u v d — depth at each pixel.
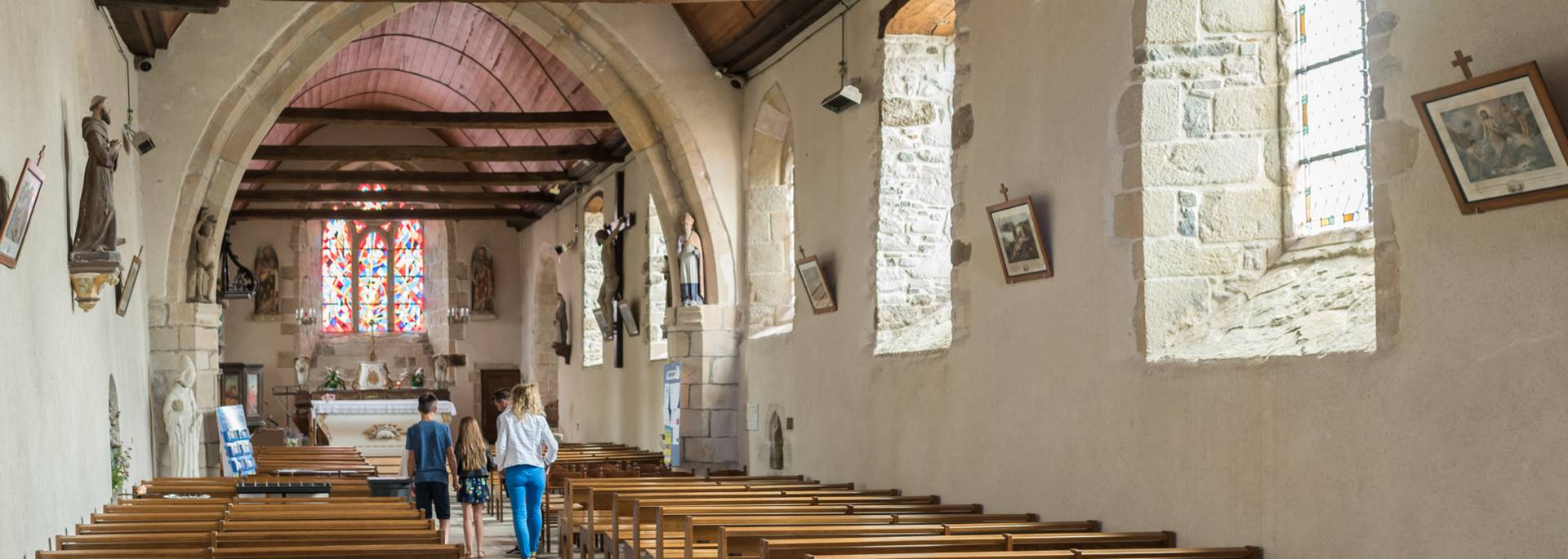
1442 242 5.68
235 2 14.67
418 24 19.75
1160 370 7.48
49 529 7.83
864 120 12.18
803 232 13.84
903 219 11.85
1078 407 8.34
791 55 14.20
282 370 29.25
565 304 25.64
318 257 30.44
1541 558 5.15
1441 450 5.62
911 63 11.88
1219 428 6.98
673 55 15.67
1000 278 9.44
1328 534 6.22
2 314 6.70
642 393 20.09
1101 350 8.09
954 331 10.17
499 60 19.97
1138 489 7.66
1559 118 5.05
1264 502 6.63
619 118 15.94
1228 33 7.79
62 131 8.84
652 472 14.24
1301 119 7.75
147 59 14.40
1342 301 6.86
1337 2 7.45
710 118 15.77
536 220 28.23
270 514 8.95
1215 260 7.71
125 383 12.06
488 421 29.56
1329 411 6.23
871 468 11.85
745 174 15.80
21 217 6.86
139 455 13.08
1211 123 7.77
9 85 6.93
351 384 28.48
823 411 13.12
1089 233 8.25
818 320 13.32
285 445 24.00
